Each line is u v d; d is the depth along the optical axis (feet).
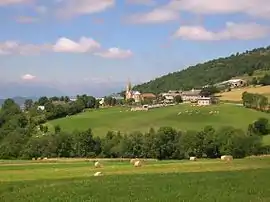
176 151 475.31
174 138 484.74
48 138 510.99
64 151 503.20
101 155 501.56
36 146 502.79
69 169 224.53
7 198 132.26
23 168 244.22
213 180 147.33
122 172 195.93
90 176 182.29
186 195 122.42
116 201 119.55
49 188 147.95
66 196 130.62
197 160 294.87
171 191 129.80
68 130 649.20
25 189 148.46
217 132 485.56
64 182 163.32
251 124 556.51
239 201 111.04
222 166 198.80
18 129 615.16
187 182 145.59
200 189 130.72
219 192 124.26
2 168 245.45
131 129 645.51
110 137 529.45
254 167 188.03
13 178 186.29
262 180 142.92
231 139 461.37
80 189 141.59
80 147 501.97
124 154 485.97
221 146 463.42
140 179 160.25
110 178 168.35
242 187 130.82
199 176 160.25
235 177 152.25
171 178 158.51
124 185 146.30
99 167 232.73
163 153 476.13
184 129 615.98
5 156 498.69
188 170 188.96
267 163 204.54
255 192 122.52
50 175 195.00
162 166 217.77
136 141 486.38
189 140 472.85
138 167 219.61
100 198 124.88
